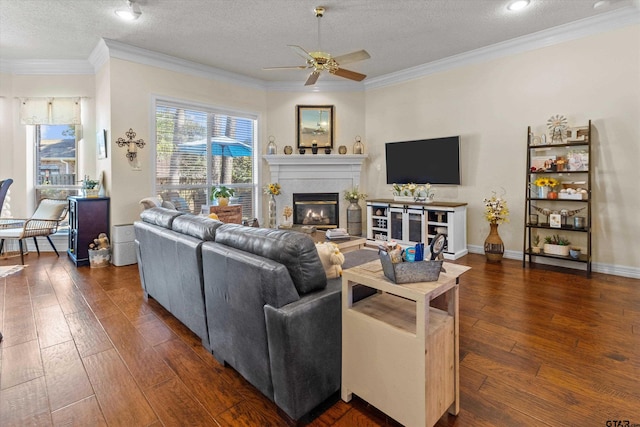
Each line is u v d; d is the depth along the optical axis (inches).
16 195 200.5
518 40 167.9
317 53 128.9
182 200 204.5
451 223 179.6
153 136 186.2
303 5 135.0
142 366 79.9
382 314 62.7
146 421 61.7
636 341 89.2
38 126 204.8
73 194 207.5
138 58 178.9
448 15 143.9
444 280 59.0
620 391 68.7
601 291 127.7
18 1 130.3
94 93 202.8
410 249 59.2
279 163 238.1
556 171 154.1
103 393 69.7
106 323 103.2
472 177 191.6
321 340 63.9
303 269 63.3
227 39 167.0
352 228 237.0
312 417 63.1
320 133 241.9
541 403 65.4
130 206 179.8
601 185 150.4
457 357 61.5
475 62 186.5
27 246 198.7
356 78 151.9
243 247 72.1
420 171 211.0
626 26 141.7
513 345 87.8
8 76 196.5
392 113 227.1
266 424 61.3
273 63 200.7
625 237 145.9
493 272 154.0
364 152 243.1
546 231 168.2
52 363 80.7
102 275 153.6
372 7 136.7
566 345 87.6
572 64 155.5
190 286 89.2
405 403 56.1
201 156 211.5
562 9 139.2
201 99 205.6
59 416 62.8
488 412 63.1
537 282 139.1
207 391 70.9
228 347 75.7
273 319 60.3
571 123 156.5
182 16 143.4
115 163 173.9
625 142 144.1
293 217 243.0
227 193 207.0
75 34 160.6
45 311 112.0
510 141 176.2
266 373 65.2
